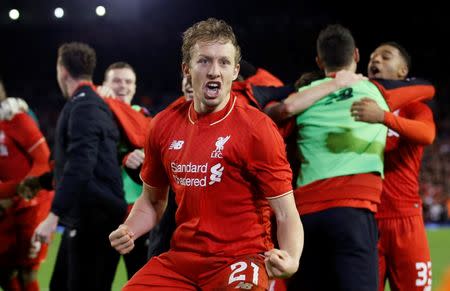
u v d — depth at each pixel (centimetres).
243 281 341
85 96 541
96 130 531
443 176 2348
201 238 356
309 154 473
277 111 472
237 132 351
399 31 3156
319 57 509
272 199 352
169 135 368
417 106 531
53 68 2906
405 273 546
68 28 2905
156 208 395
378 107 468
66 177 519
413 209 550
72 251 542
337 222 455
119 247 362
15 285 642
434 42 3244
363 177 464
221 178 351
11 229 624
